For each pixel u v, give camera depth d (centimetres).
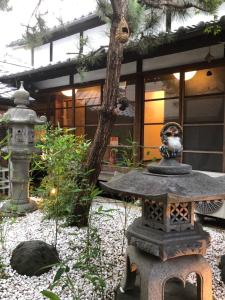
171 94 705
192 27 525
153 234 228
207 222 607
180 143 236
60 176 443
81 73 613
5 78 1038
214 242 451
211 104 622
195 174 236
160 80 727
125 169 653
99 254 338
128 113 796
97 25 961
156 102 741
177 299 261
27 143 587
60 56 1100
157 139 758
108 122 451
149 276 222
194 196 201
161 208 228
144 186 219
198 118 643
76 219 482
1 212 533
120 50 429
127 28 412
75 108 954
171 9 497
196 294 269
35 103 1101
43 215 549
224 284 319
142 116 761
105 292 293
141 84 758
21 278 329
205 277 235
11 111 598
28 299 288
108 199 736
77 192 451
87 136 921
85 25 985
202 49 634
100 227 495
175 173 228
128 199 553
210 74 626
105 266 347
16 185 591
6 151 575
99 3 510
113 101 442
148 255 237
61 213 476
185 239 221
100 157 459
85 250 335
